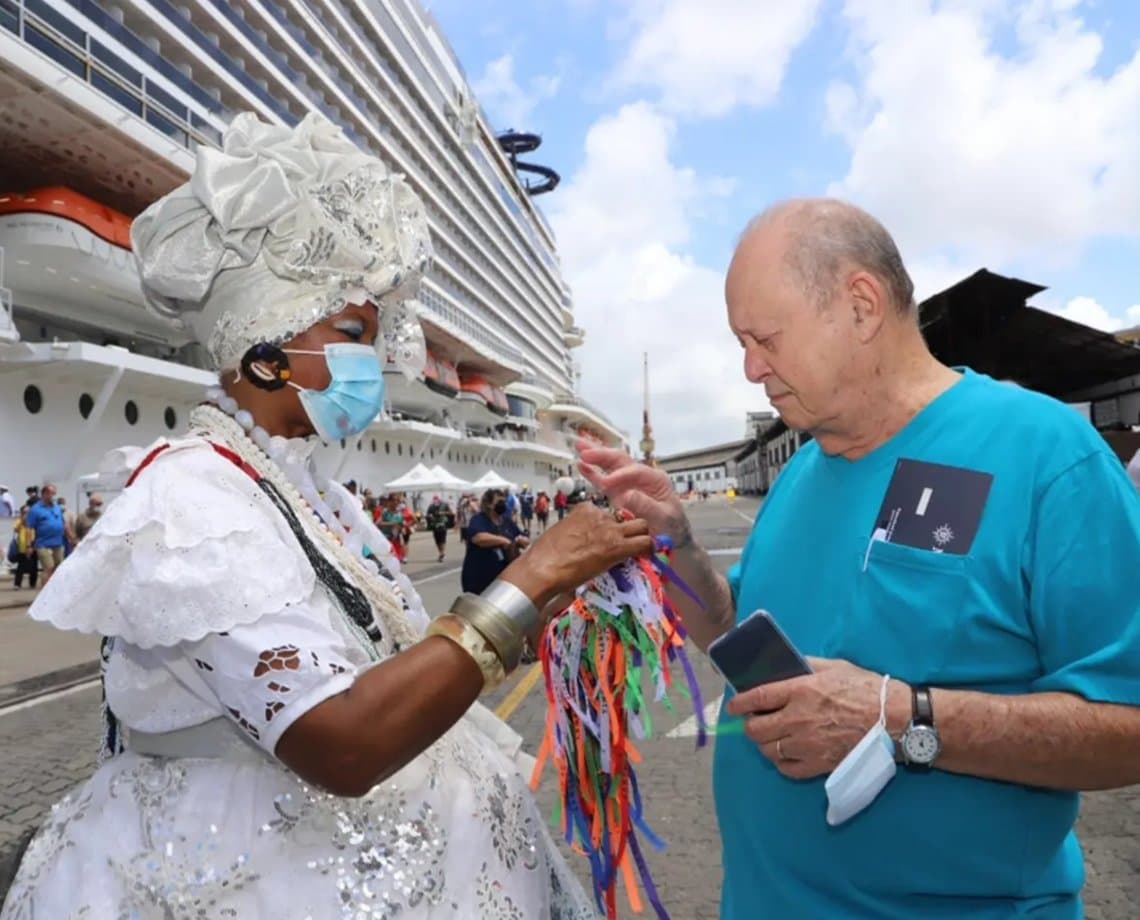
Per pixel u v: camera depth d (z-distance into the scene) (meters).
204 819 1.15
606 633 1.43
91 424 23.55
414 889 1.18
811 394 1.40
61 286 24.25
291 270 1.32
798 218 1.39
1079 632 1.22
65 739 5.82
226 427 1.33
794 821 1.45
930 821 1.32
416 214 1.48
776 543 1.62
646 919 3.06
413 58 61.44
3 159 23.42
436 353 56.41
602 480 1.76
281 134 1.40
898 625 1.32
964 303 10.01
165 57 26.69
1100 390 12.25
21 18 19.12
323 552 1.30
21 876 1.23
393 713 1.06
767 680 1.29
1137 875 3.20
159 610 1.06
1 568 19.09
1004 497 1.30
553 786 4.28
